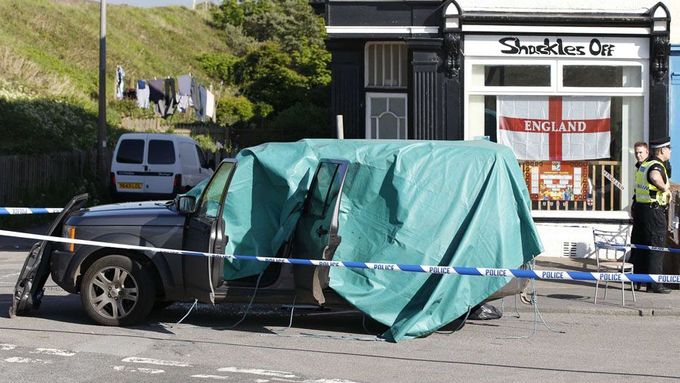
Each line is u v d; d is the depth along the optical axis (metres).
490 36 25.92
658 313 18.58
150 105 57.38
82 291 15.83
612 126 26.19
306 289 15.07
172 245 15.77
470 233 15.65
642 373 13.29
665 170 20.72
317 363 13.49
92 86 60.56
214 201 15.95
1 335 14.94
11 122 42.91
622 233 24.11
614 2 25.77
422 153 16.06
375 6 26.17
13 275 22.91
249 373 12.73
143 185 38.72
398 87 27.64
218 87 73.06
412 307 15.56
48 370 12.67
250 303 15.58
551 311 18.77
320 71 72.44
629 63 25.95
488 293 15.62
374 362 13.66
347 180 16.08
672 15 26.11
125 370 12.76
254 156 16.34
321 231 14.88
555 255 25.97
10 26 64.75
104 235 15.83
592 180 26.27
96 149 47.03
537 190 26.31
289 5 95.94
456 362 13.80
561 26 25.80
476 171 16.02
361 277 15.64
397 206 15.73
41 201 38.28
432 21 25.91
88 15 80.94
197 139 56.34
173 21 96.31
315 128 60.97
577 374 13.15
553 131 26.25
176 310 18.05
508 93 26.09
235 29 97.75
